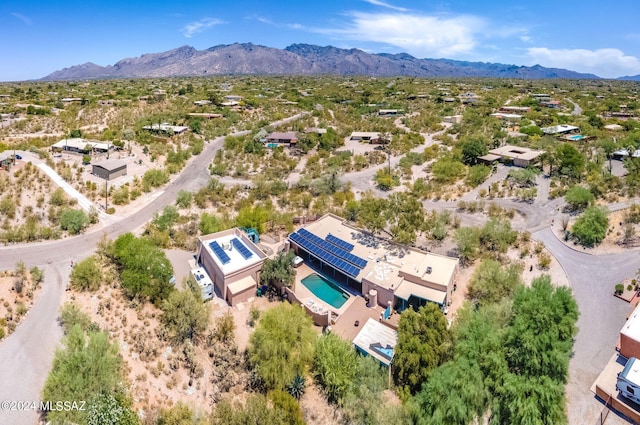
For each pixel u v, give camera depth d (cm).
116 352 3556
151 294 4672
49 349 3794
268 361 3694
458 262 5431
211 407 3462
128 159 10375
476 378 3438
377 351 4019
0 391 3291
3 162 8344
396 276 5050
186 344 4097
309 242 5969
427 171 10044
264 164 10719
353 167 10488
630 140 10431
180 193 7825
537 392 3306
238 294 4909
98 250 5722
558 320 3703
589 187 7575
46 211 6950
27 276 4934
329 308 4916
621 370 3838
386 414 3275
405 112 17950
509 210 7394
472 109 17338
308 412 3534
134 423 2975
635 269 5334
